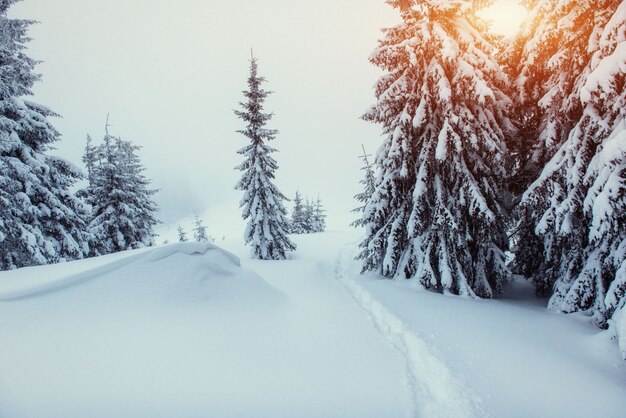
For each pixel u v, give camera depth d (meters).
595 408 4.55
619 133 6.52
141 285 7.14
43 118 15.16
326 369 5.64
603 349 6.16
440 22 11.22
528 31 9.88
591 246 8.79
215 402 4.46
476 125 10.13
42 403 4.02
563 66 9.01
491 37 11.47
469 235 10.93
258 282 9.34
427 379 5.46
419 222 11.12
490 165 10.98
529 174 11.26
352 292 11.72
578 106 8.97
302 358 5.96
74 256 16.41
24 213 14.30
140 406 4.18
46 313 5.83
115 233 21.92
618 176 6.62
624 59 6.73
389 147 12.14
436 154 9.94
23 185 14.30
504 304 9.92
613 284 6.69
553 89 9.04
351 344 6.77
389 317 8.27
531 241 12.23
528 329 7.40
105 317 6.05
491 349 6.35
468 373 5.44
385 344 6.89
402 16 11.41
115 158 22.55
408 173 11.88
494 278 11.93
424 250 11.66
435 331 7.22
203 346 5.82
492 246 11.48
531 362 5.86
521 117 11.60
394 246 12.20
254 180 21.67
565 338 6.89
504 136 11.38
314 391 4.95
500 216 11.19
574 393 4.92
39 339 5.14
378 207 12.61
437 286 11.73
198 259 8.46
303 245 28.95
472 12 10.98
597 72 7.09
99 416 3.93
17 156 14.53
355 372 5.61
